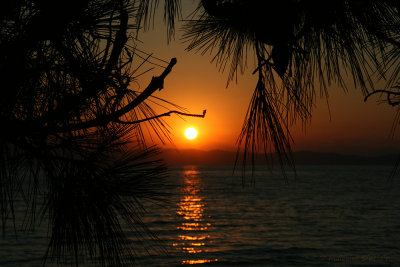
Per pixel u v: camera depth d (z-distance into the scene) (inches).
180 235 1176.8
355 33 60.4
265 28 64.8
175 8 59.2
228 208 1926.7
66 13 42.3
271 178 5556.1
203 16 70.7
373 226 1389.0
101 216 43.4
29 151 41.3
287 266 831.7
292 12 64.1
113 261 43.5
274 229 1321.4
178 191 3051.2
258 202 2245.3
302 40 64.6
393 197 2588.6
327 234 1229.7
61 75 43.6
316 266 830.5
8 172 40.3
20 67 41.1
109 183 43.1
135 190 43.3
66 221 42.9
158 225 1355.8
